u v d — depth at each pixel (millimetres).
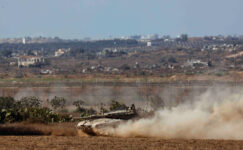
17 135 122688
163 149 92062
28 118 157625
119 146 96000
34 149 92812
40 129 130125
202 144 98750
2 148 93938
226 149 92375
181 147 94625
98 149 92375
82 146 96188
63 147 95000
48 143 100562
